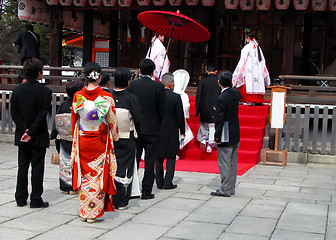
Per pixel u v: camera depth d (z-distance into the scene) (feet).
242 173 25.00
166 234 14.30
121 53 54.70
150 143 18.86
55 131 19.39
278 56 52.19
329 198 19.61
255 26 52.42
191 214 16.71
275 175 24.85
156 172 21.01
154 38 30.19
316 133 29.43
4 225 14.88
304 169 27.02
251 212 17.07
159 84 19.10
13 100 16.90
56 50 43.73
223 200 18.94
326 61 51.70
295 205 18.24
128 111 17.30
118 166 17.16
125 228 14.90
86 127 15.37
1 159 27.86
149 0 40.88
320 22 51.65
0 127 38.50
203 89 27.96
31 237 13.73
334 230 14.93
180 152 29.12
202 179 23.36
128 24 53.83
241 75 32.12
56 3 42.39
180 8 43.73
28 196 18.89
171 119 20.86
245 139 29.40
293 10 38.40
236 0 39.29
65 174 19.25
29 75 17.08
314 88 30.32
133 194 18.25
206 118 27.94
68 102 19.62
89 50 50.80
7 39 90.02
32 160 17.02
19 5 43.37
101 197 15.43
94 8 43.21
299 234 14.46
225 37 53.01
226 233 14.47
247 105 32.24
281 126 28.07
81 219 15.70
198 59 51.96
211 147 28.30
